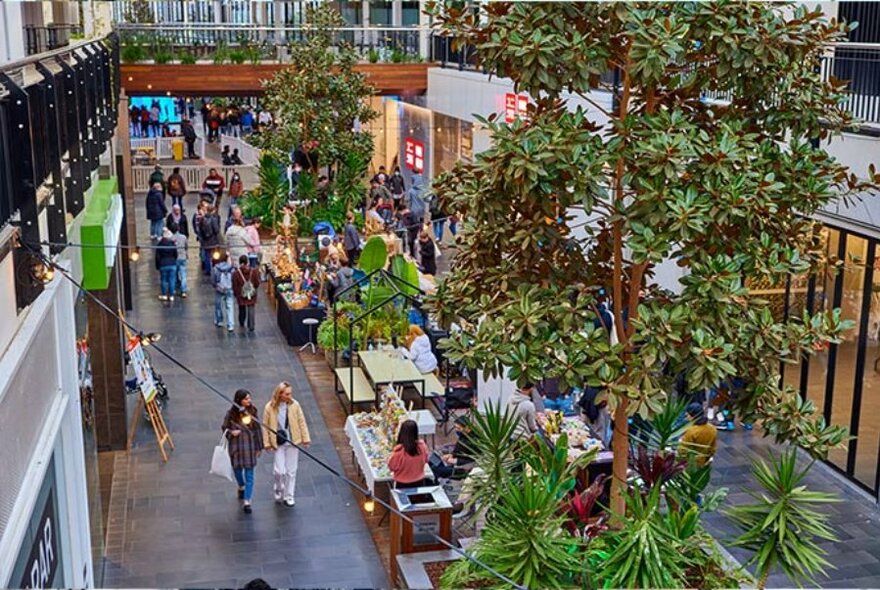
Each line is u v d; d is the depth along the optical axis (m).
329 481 12.62
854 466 12.29
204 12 29.72
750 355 6.83
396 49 28.20
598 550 6.47
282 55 27.16
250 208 25.31
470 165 7.32
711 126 7.32
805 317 6.92
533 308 6.57
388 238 20.45
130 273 20.98
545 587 6.20
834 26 6.97
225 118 41.56
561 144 6.41
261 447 11.68
